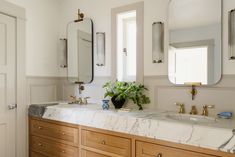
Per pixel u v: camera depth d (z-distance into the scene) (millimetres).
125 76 2422
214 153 1271
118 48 2426
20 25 2498
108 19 2484
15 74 2457
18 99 2477
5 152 2367
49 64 2846
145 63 2189
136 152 1619
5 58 2357
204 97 1838
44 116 2326
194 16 1900
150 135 1537
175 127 1420
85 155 1961
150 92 2156
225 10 1748
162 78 2082
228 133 1218
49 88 2834
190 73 1913
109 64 2484
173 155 1432
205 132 1298
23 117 2529
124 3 2344
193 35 1905
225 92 1735
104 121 1812
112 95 2189
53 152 2260
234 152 1194
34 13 2658
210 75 1804
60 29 2984
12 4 2416
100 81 2564
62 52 2912
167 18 2053
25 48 2553
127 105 2275
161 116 1710
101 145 1841
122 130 1696
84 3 2705
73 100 2709
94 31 2615
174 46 2008
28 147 2576
